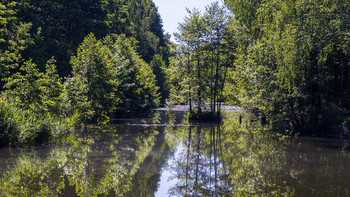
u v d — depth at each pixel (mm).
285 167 10016
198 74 29297
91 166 9164
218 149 13375
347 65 22688
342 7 17094
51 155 10414
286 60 17703
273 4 23641
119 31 49781
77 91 19547
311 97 19000
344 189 7418
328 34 16953
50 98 16375
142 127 21172
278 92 19031
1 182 7141
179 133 18703
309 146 14562
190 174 8992
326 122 19172
